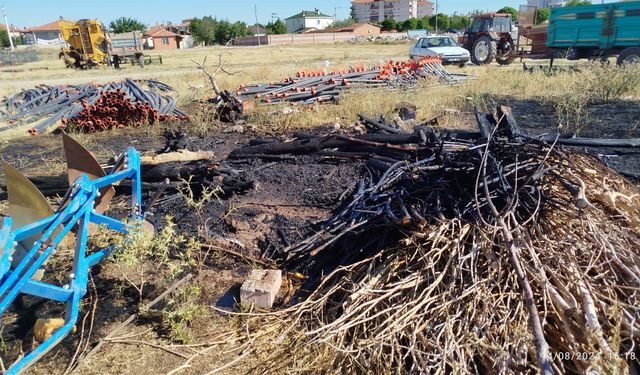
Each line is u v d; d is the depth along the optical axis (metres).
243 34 80.69
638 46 17.11
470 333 2.83
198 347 3.50
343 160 6.89
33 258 3.59
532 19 22.27
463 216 3.89
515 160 4.39
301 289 4.09
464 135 6.50
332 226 4.70
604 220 3.57
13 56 40.28
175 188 6.11
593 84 11.94
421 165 5.30
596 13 18.00
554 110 10.45
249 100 12.21
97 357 3.40
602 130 8.57
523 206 3.77
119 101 10.88
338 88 13.69
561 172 4.23
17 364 3.02
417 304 3.26
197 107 12.49
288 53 41.38
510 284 3.18
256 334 3.55
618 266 3.15
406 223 3.87
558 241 3.41
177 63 32.78
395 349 3.01
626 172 6.00
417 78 15.97
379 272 3.69
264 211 5.52
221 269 4.48
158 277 4.37
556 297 2.86
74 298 3.37
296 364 3.22
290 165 6.99
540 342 2.53
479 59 24.08
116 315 3.88
